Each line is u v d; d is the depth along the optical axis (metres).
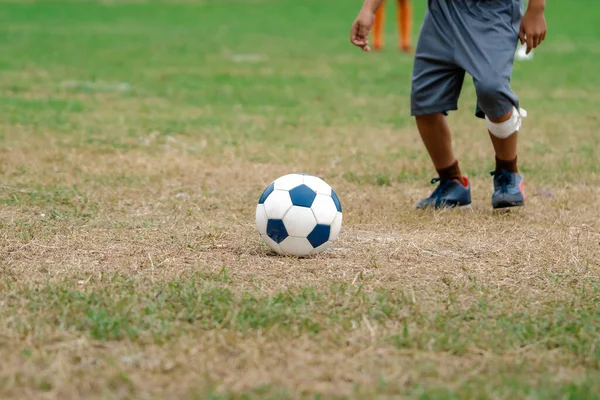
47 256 5.49
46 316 4.30
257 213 5.69
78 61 18.45
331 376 3.69
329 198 5.66
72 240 5.89
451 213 7.13
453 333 4.22
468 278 5.23
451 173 7.32
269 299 4.64
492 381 3.66
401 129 11.55
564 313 4.57
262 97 14.21
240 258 5.57
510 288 5.06
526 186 8.27
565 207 7.42
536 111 13.07
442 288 5.02
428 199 7.39
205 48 21.84
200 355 3.89
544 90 15.46
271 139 10.60
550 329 4.31
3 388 3.51
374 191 8.01
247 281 5.05
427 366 3.79
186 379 3.64
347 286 4.98
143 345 4.00
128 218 6.67
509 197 7.08
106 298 4.58
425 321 4.39
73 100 13.21
